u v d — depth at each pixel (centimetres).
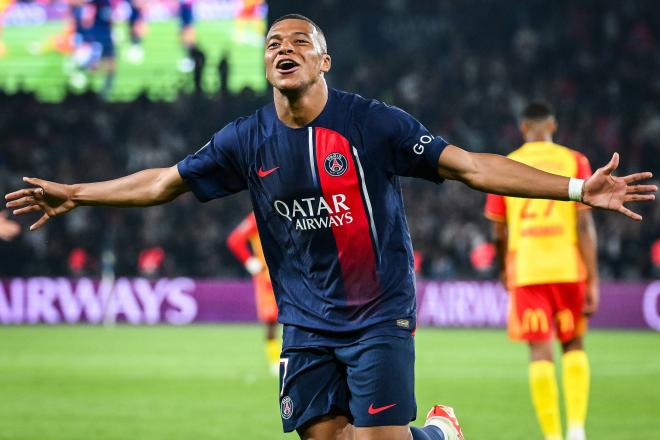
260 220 720
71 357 2178
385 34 4366
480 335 2858
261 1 4209
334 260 698
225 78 4066
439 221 3484
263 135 699
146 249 3441
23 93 4006
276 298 735
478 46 4228
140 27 4203
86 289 3269
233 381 1761
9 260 3406
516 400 1514
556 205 1101
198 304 3275
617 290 3048
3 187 3750
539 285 1094
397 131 680
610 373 1859
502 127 3925
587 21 4203
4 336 2744
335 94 698
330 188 686
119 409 1417
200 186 725
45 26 4191
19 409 1416
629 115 3894
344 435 720
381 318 697
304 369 716
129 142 3934
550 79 4059
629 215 631
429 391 1623
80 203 740
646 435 1190
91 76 4206
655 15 4206
